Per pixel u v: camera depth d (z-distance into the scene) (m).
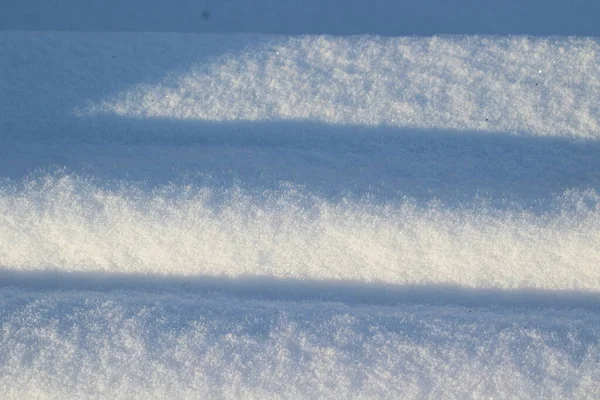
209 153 2.15
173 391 1.85
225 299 2.01
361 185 2.07
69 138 2.20
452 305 1.99
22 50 2.30
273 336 1.91
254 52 2.28
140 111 2.22
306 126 2.19
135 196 2.05
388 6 2.34
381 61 2.26
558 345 1.87
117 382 1.86
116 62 2.28
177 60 2.28
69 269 2.05
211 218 2.03
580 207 2.00
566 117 2.15
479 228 1.99
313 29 2.34
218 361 1.88
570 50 2.23
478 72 2.22
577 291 1.98
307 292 2.03
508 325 1.92
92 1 2.37
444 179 2.09
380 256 2.01
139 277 2.05
